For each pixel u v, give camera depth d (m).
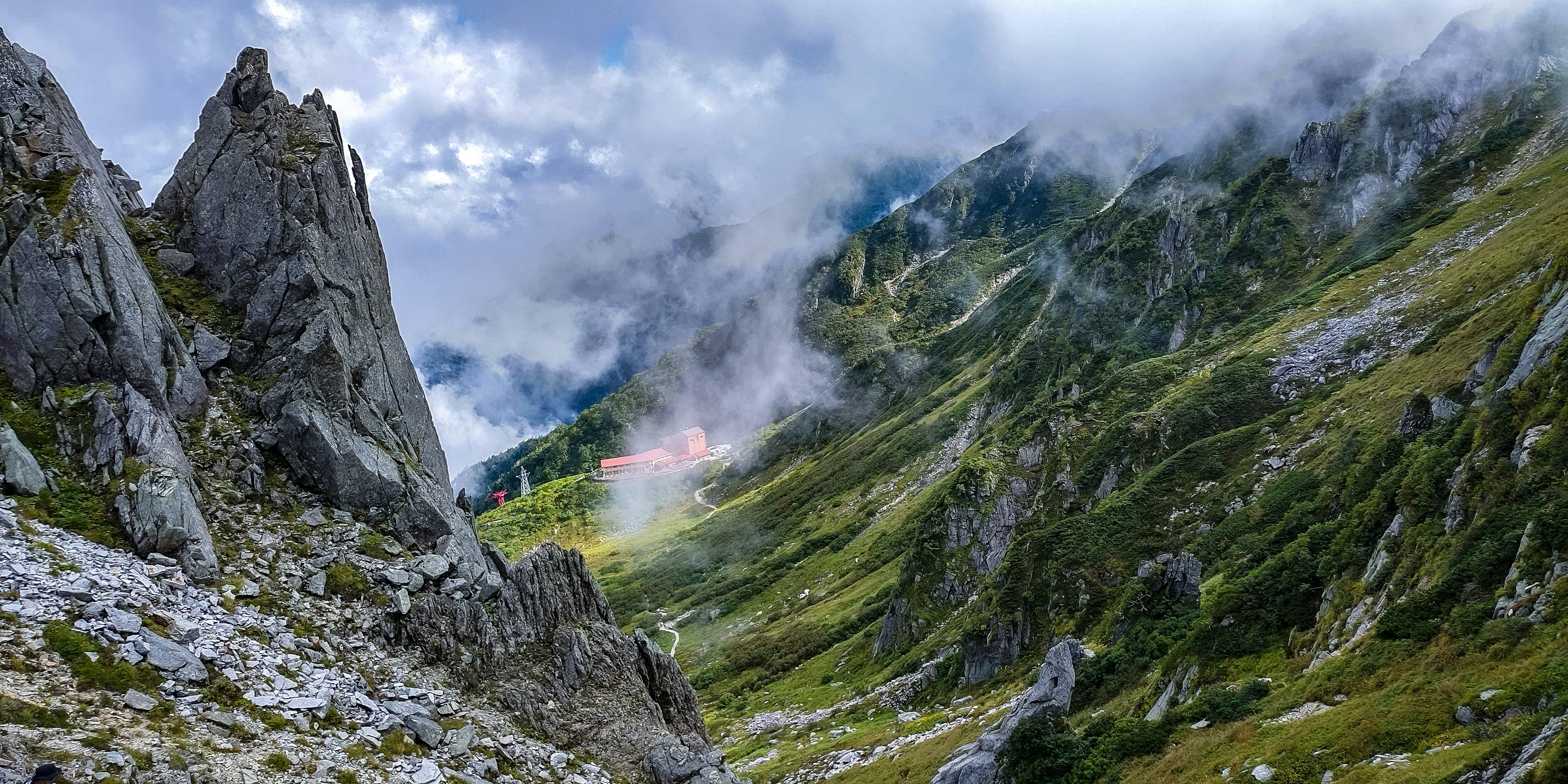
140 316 47.78
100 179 52.94
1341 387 142.75
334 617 44.59
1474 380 88.56
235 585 42.75
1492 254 155.25
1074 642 78.31
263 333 53.38
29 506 40.31
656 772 48.41
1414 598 56.59
